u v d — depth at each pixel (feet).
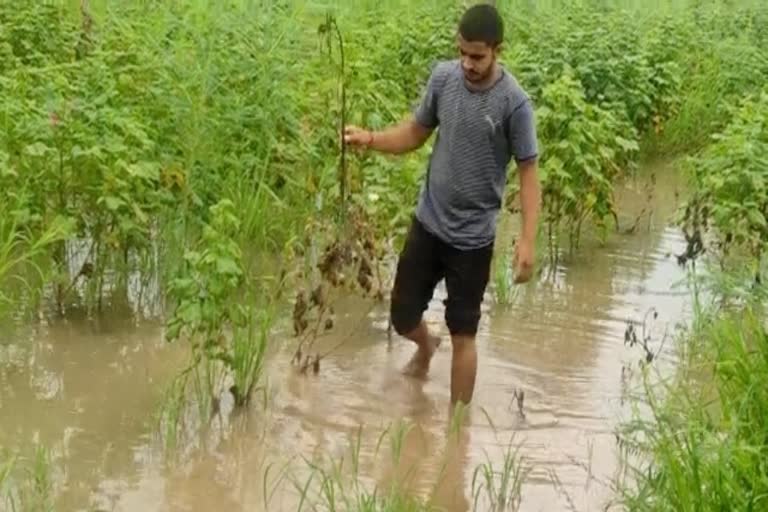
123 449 20.56
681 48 47.85
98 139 24.48
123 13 33.88
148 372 22.71
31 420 21.16
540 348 24.54
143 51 28.71
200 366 22.94
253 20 30.60
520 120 21.53
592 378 23.45
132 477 19.88
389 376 23.18
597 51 38.91
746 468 17.79
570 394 22.86
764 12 59.82
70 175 24.54
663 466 18.89
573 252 29.63
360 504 19.20
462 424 21.75
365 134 22.68
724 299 26.66
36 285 24.86
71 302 24.72
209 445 20.77
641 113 38.88
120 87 27.30
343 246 23.22
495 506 19.61
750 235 27.81
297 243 25.22
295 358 23.16
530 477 20.33
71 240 25.71
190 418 21.40
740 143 28.71
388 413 21.99
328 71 30.32
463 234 21.91
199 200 25.82
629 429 20.54
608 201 29.63
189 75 27.55
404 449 20.98
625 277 28.27
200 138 27.04
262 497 19.62
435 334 24.82
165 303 24.98
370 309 25.48
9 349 23.12
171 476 19.97
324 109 28.32
